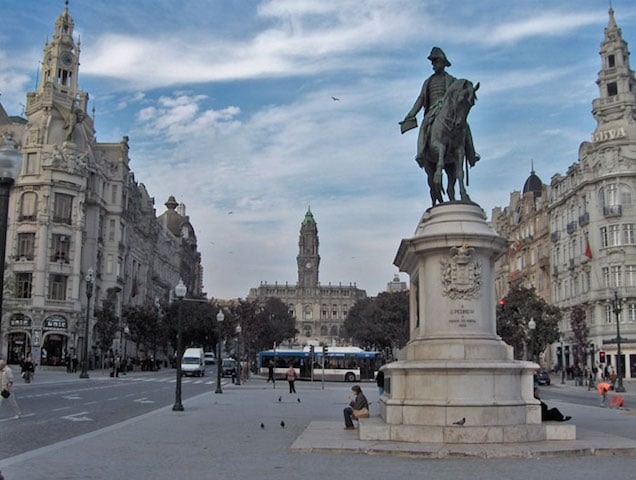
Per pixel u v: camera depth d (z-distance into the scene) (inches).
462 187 641.0
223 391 1635.1
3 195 399.5
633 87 2815.0
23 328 2618.1
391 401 560.4
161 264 4520.2
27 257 2679.6
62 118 2881.4
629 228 2556.6
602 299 2581.2
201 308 3634.4
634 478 399.5
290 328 6156.5
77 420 823.7
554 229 3157.0
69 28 3073.3
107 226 3186.5
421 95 702.5
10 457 499.2
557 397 1589.6
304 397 1390.3
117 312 3216.0
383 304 3535.9
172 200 5679.1
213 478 400.8
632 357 2460.6
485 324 586.6
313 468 436.8
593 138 2768.2
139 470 430.6
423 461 466.3
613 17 2908.5
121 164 3289.9
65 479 395.5
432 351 570.6
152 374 2817.4
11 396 837.8
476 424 531.5
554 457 483.2
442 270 592.7
